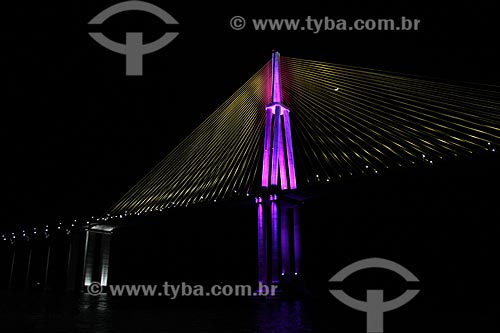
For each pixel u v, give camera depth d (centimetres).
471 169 1880
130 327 1097
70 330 1036
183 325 1138
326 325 1139
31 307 1764
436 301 2069
